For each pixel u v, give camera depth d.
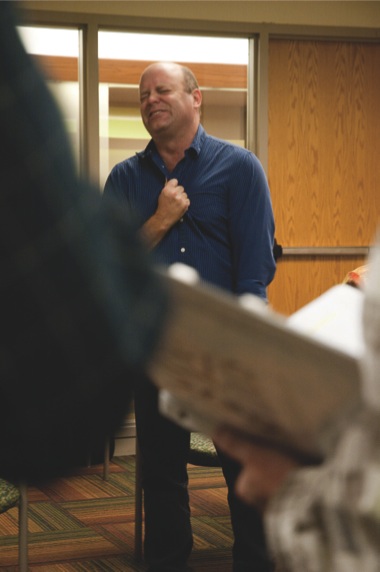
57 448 0.37
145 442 2.87
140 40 5.29
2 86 0.34
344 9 5.46
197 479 4.70
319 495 0.47
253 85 5.43
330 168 5.55
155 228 2.76
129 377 0.37
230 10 5.30
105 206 0.36
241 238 2.79
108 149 5.29
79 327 0.35
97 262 0.35
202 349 0.47
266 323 0.47
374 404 0.43
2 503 2.84
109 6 5.15
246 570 2.71
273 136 5.46
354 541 0.44
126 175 2.91
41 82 0.35
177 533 2.87
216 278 2.80
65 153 0.35
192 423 0.63
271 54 5.42
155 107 2.79
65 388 0.35
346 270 5.61
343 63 5.54
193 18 5.26
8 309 0.34
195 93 2.86
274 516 0.50
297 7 5.40
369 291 0.43
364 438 0.44
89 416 0.36
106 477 4.68
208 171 2.82
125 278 0.37
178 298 0.45
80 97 5.21
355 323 0.81
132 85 5.30
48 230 0.34
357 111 5.58
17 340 0.34
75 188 0.35
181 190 2.77
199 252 2.79
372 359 0.43
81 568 3.30
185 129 2.82
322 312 0.83
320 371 0.48
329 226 5.56
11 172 0.34
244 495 0.57
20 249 0.34
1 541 3.63
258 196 2.80
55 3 5.07
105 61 5.24
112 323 0.35
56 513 4.07
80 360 0.35
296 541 0.47
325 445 0.49
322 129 5.52
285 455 0.56
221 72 5.42
